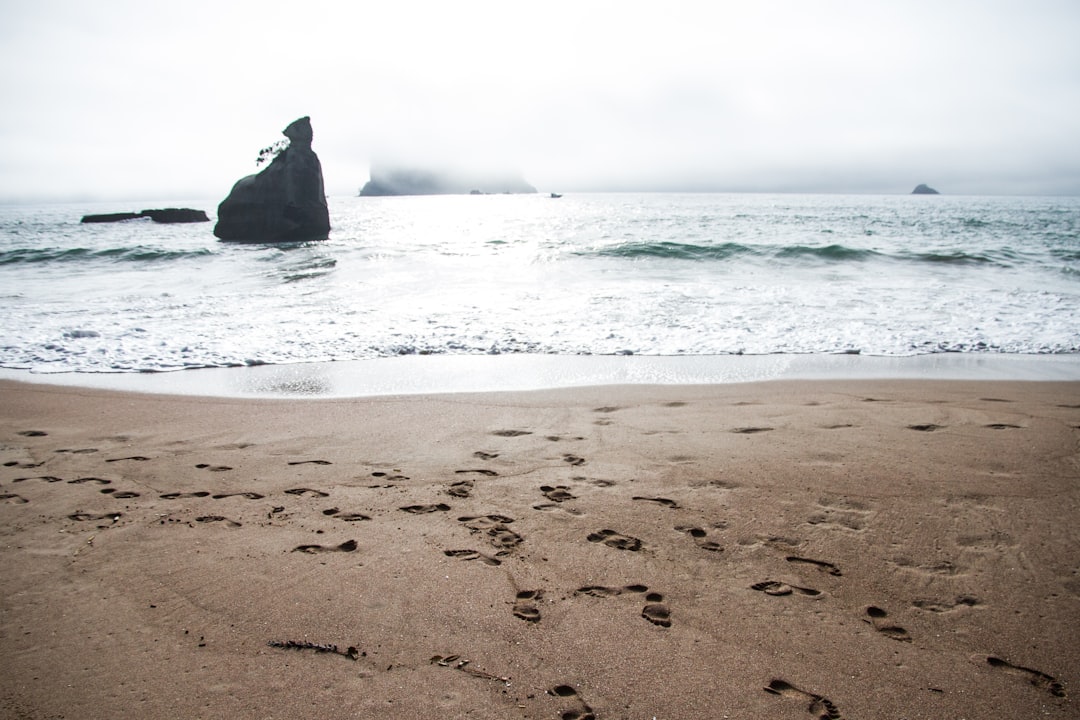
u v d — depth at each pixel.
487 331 8.64
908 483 3.63
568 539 3.04
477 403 5.50
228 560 2.86
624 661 2.18
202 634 2.33
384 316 9.60
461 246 20.64
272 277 14.69
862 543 2.98
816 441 4.36
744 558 2.86
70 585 2.67
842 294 11.38
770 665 2.17
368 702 1.98
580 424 4.86
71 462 4.12
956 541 2.99
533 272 14.66
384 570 2.77
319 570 2.77
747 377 6.50
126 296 11.86
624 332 8.59
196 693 2.03
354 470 3.95
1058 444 4.23
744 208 54.69
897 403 5.38
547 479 3.77
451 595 2.57
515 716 1.93
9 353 7.55
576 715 1.94
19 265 18.95
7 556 2.92
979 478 3.69
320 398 5.73
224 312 10.02
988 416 4.92
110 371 6.86
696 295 11.23
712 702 1.99
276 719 1.91
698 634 2.33
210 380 6.47
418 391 6.00
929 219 36.66
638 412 5.18
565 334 8.48
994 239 23.45
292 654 2.22
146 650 2.24
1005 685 2.07
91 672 2.13
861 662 2.18
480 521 3.23
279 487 3.69
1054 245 21.08
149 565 2.82
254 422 4.98
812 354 7.58
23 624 2.40
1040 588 2.61
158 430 4.79
